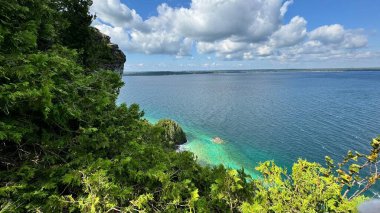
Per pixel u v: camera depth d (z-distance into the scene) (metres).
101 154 6.57
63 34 15.23
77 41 16.38
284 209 6.06
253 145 37.25
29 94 5.11
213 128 46.97
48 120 6.41
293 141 38.41
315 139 38.69
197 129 46.19
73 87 7.18
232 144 37.66
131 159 6.32
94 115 7.33
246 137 40.97
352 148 34.09
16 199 4.72
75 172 5.45
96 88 8.86
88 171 5.39
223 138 40.44
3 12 6.77
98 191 5.01
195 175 7.05
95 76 9.02
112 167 6.05
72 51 9.07
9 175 5.07
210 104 78.12
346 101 77.19
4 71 5.32
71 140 6.54
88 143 6.56
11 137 5.04
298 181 6.51
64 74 7.55
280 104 75.81
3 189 4.38
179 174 6.76
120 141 7.41
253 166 30.52
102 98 7.74
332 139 38.25
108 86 9.23
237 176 6.78
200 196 6.63
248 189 6.56
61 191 5.61
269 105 74.12
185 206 5.99
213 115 59.81
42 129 6.22
